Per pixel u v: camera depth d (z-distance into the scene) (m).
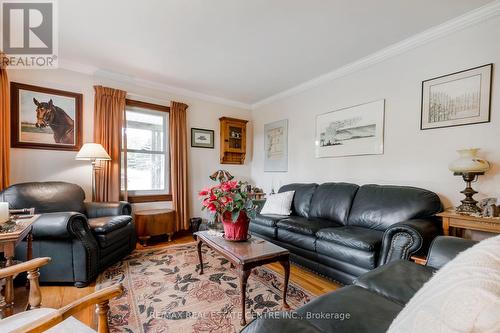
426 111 2.36
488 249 0.51
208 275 2.27
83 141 3.12
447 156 2.22
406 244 1.72
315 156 3.55
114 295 0.90
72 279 2.03
